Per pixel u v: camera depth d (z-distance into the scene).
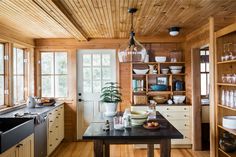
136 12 3.55
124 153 4.89
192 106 5.20
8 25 4.21
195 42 4.98
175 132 2.82
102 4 3.14
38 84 5.77
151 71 5.67
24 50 5.50
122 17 3.83
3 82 4.43
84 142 5.74
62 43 5.77
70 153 4.88
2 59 4.41
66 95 5.87
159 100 5.49
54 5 2.96
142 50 3.58
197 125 5.15
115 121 3.00
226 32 3.35
